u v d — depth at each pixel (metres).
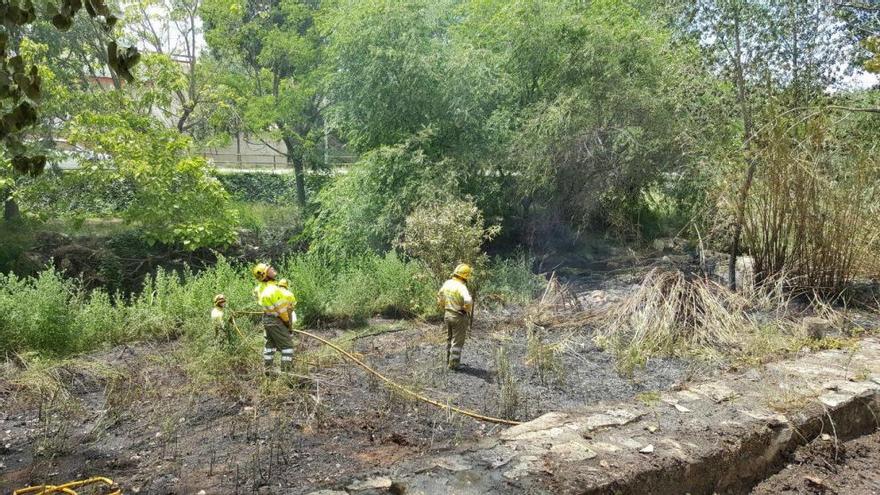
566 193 15.02
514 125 15.23
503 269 12.52
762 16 12.34
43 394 6.93
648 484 4.65
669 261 13.32
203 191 14.73
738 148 11.90
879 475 5.58
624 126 14.21
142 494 4.56
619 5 15.67
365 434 5.78
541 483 4.41
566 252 15.25
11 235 14.10
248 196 24.83
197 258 15.57
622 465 4.72
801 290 10.75
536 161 14.16
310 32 21.58
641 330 8.55
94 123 14.21
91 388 7.28
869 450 6.06
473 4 16.75
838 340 8.51
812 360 7.65
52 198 15.01
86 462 5.20
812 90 12.24
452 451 5.08
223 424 6.04
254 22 21.56
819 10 12.73
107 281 14.25
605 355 8.30
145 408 6.51
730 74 12.76
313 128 22.56
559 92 14.77
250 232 17.58
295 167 22.92
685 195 15.06
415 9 14.77
